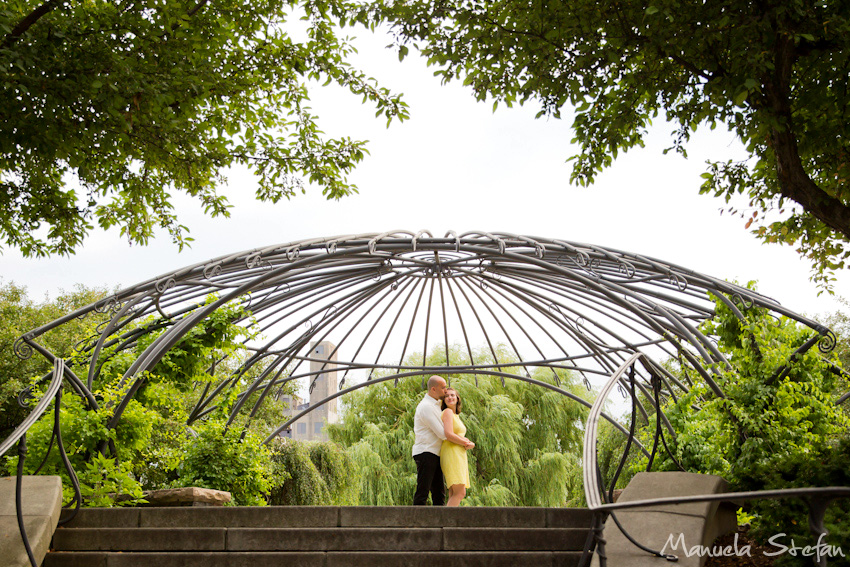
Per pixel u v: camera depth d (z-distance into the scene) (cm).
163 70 662
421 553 468
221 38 792
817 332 616
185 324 805
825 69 578
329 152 979
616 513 473
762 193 757
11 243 925
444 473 705
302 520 516
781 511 438
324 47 887
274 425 2161
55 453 714
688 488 484
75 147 717
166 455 1022
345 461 1728
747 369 626
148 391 839
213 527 512
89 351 837
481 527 509
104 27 640
